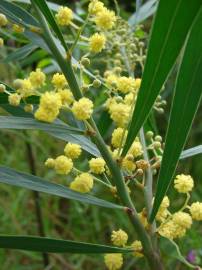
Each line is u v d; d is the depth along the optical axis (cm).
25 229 41
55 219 41
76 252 15
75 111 15
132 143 15
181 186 16
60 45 18
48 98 14
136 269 36
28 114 18
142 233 16
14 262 40
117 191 16
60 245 14
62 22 16
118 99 17
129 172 17
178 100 14
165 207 16
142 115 15
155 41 13
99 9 16
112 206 15
